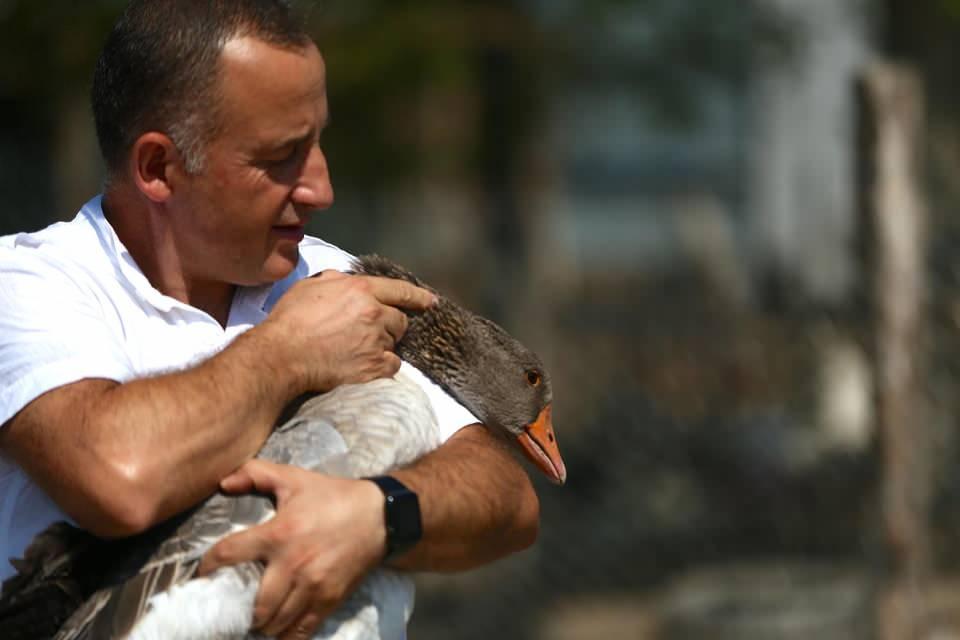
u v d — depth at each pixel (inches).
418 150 908.6
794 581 776.3
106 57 293.3
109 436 267.9
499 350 367.2
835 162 1334.9
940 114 1012.5
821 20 1251.2
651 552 849.5
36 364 275.9
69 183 857.5
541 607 834.2
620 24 896.9
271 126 285.9
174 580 273.4
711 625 722.2
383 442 295.1
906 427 608.4
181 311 300.2
